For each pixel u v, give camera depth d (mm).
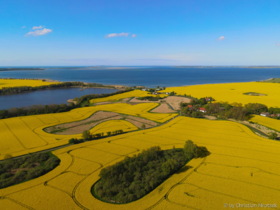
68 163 52781
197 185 42781
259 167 49719
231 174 46781
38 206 36656
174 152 57938
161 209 36031
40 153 58312
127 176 44938
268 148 61094
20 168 50844
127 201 38312
